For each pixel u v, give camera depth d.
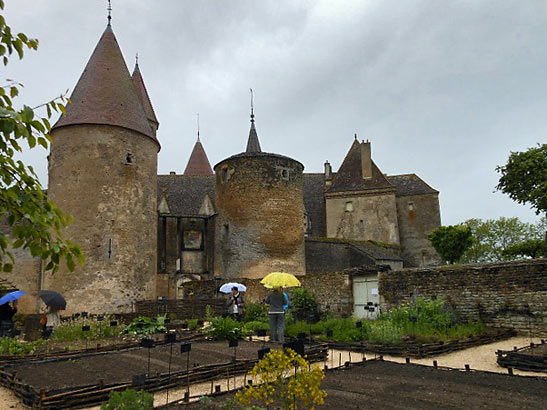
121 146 21.98
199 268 28.62
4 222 21.97
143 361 8.55
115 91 22.81
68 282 19.91
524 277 12.34
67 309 19.64
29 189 3.53
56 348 10.50
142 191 22.45
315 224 39.38
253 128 37.44
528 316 12.12
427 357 9.41
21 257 22.12
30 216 3.43
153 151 23.67
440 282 13.95
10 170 3.45
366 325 11.53
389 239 36.78
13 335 13.88
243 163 27.59
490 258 45.16
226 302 16.67
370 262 30.00
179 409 5.55
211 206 34.06
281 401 5.58
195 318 17.25
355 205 37.91
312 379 4.51
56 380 7.00
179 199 35.00
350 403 5.60
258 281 20.58
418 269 14.50
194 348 10.14
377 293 15.38
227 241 27.48
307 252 29.89
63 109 3.59
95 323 13.90
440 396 5.89
